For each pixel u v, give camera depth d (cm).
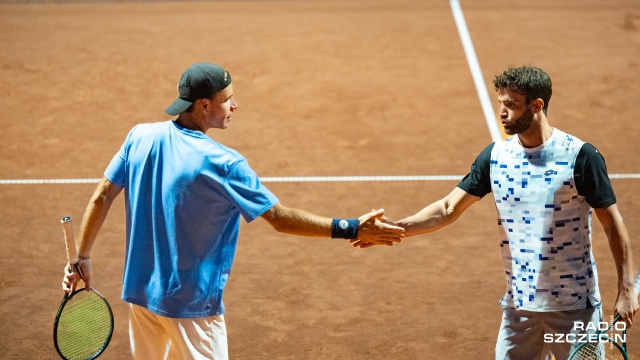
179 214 1742
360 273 2716
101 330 2016
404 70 4503
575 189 1716
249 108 4047
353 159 3538
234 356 2295
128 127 3869
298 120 3919
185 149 1738
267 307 2530
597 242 2886
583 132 3788
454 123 3884
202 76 1741
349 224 1800
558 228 1734
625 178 3353
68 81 4372
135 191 1791
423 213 1892
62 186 3312
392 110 4022
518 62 4597
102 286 2638
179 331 1805
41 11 5384
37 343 2341
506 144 1792
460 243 2892
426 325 2436
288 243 2903
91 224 1847
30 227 3003
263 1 5619
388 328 2423
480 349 2322
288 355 2302
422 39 4941
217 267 1797
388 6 5516
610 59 4631
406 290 2617
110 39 4950
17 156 3562
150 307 1806
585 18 5269
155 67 4556
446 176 3391
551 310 1766
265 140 3719
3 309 2505
